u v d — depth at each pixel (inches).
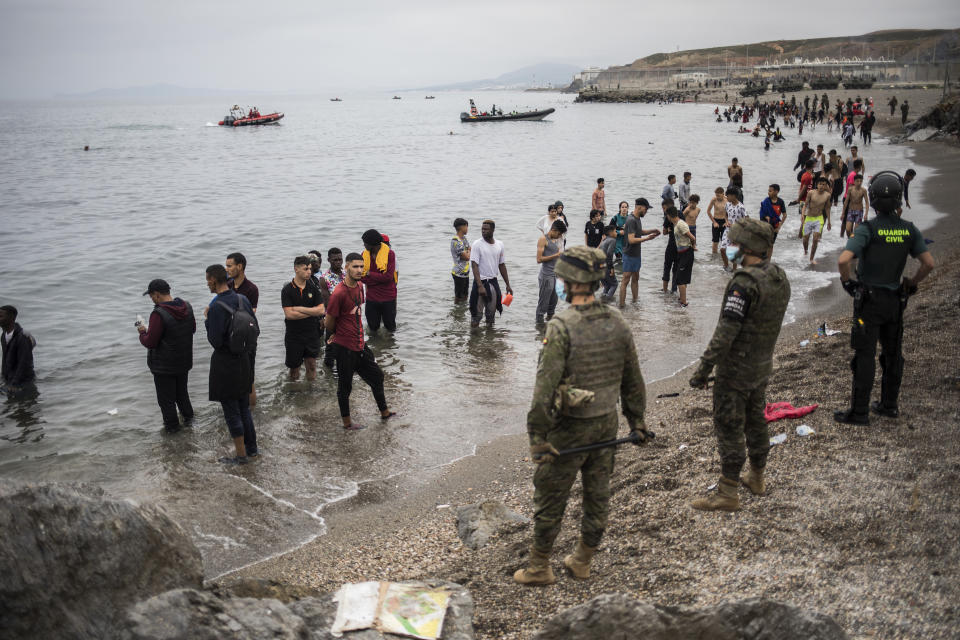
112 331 429.4
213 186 1173.1
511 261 598.2
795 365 303.7
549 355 133.9
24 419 299.4
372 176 1289.4
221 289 249.6
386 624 127.8
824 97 2474.2
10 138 2881.4
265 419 298.7
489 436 278.8
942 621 120.9
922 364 271.9
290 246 679.1
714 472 202.7
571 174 1246.3
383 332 419.5
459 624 133.4
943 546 145.9
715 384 171.0
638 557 158.4
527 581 153.0
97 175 1386.6
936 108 1578.5
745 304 158.7
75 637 106.7
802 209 606.9
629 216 462.9
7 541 105.4
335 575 177.8
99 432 285.4
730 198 548.1
